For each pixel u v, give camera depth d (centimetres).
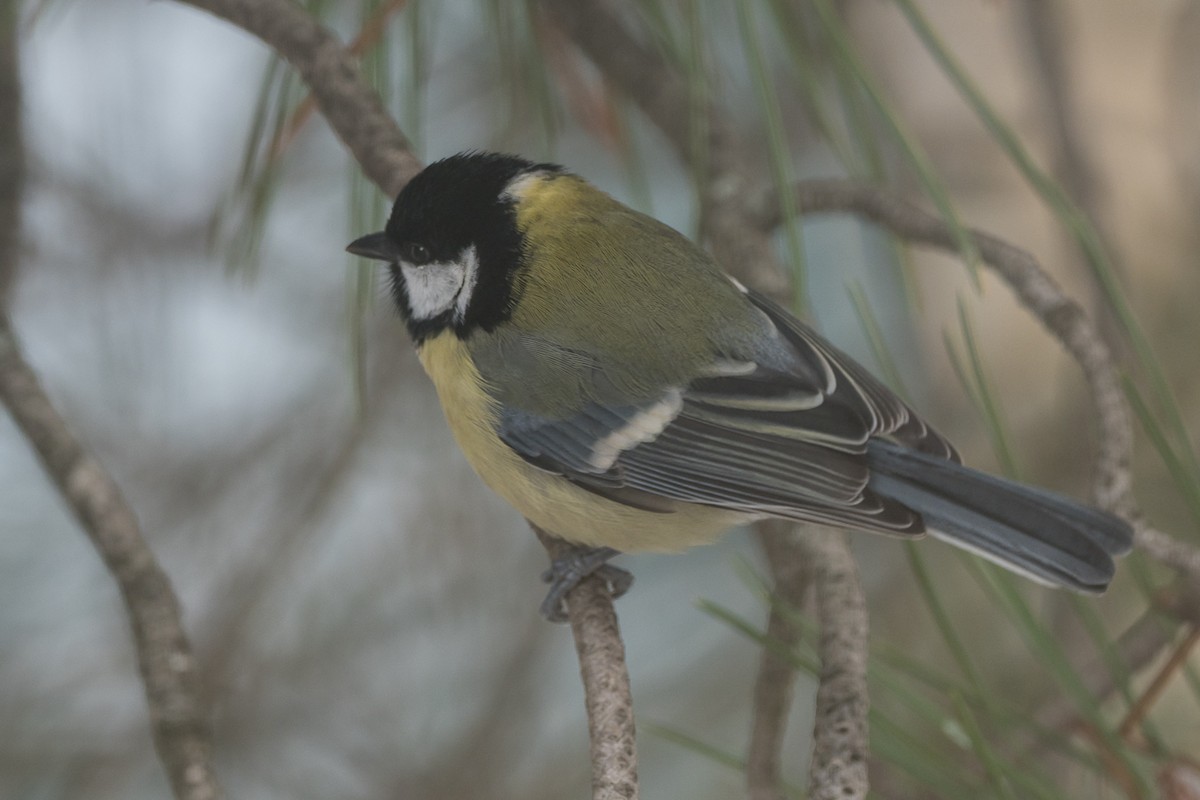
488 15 834
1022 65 1061
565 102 940
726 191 845
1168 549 579
